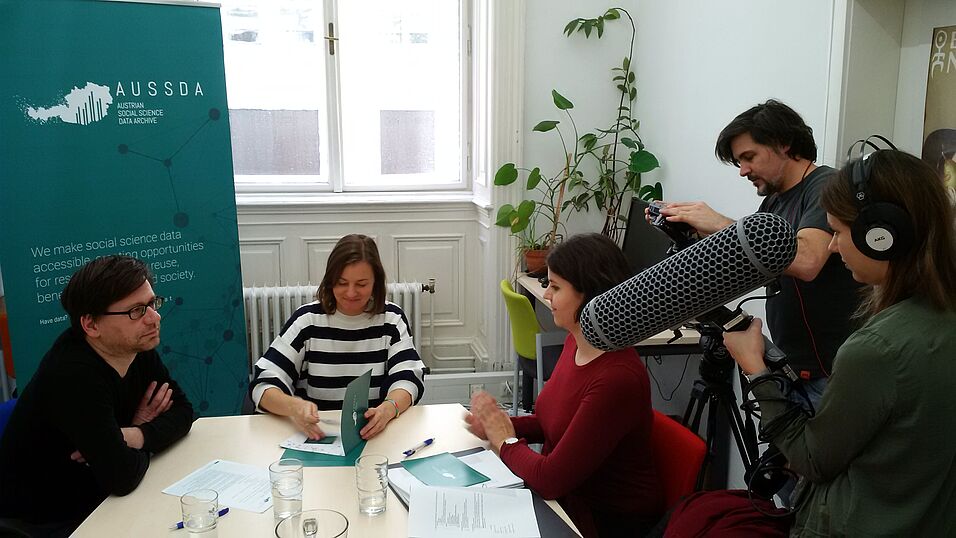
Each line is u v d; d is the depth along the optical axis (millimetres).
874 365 1181
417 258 4285
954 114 2088
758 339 1424
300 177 4242
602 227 4070
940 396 1158
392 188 4305
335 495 1652
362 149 4281
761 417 1396
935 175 1201
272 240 4105
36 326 2908
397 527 1516
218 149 3209
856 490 1237
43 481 1810
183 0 3068
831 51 2334
